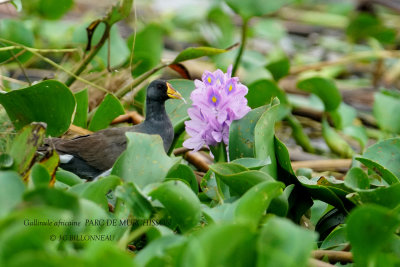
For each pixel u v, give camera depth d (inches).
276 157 307.3
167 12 756.6
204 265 197.0
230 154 307.4
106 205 260.5
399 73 664.4
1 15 623.2
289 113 502.9
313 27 802.2
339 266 261.3
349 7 824.3
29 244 186.1
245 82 551.2
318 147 533.6
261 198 241.1
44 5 568.4
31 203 203.8
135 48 488.4
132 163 276.7
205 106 311.0
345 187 299.1
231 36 587.2
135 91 461.7
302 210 302.0
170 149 386.0
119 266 183.5
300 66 618.8
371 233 226.5
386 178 300.8
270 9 441.1
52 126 344.2
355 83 664.4
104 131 376.8
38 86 324.5
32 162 266.7
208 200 322.3
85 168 368.5
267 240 203.2
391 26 738.8
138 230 237.9
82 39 476.7
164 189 247.0
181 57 383.9
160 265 212.1
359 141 493.7
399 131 487.5
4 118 353.1
